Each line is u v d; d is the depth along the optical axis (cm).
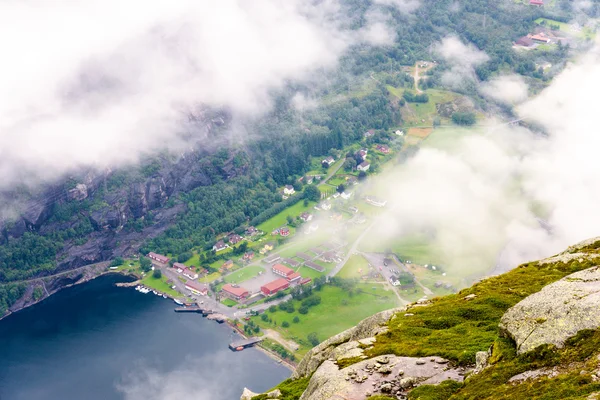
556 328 8438
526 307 9075
